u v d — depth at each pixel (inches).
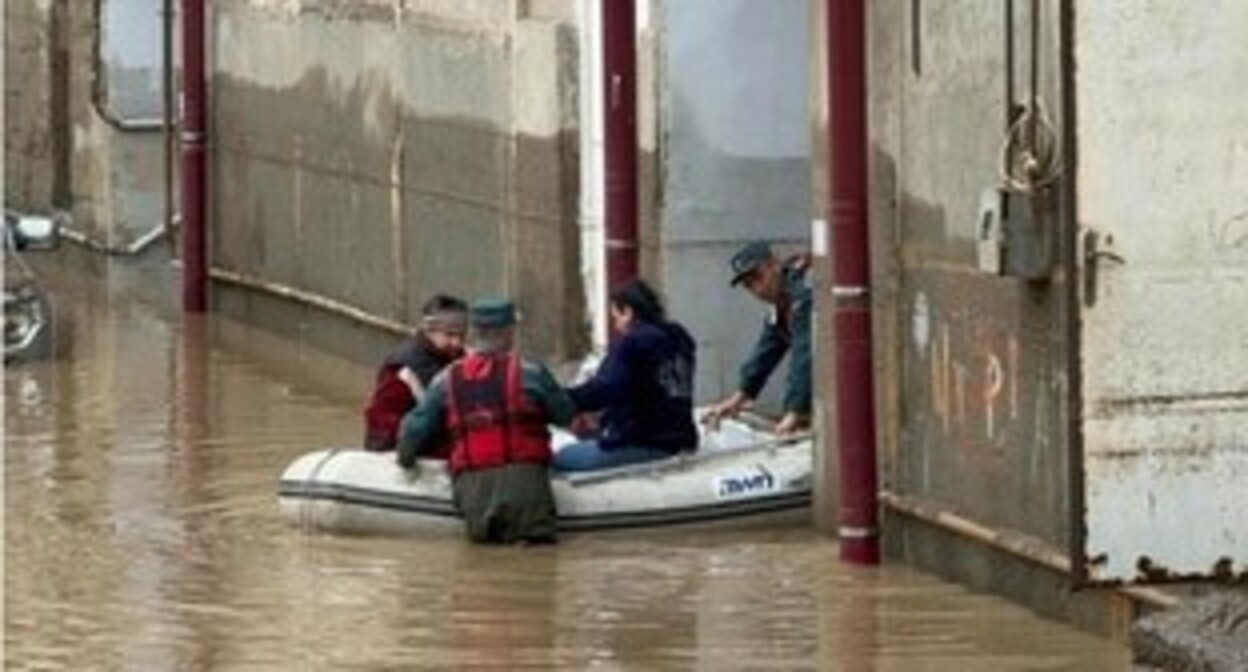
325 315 1590.8
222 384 1445.6
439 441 1020.5
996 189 815.1
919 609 868.0
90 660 821.9
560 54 1259.8
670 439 1024.2
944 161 885.2
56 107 1956.2
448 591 921.5
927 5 890.1
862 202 919.7
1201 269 767.1
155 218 1857.8
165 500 1100.5
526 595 914.1
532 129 1289.4
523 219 1302.9
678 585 922.7
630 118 1143.0
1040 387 831.1
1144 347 766.5
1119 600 810.2
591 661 812.6
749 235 1201.4
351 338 1551.4
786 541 997.2
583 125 1255.5
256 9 1679.4
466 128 1376.7
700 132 1197.1
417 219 1446.9
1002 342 853.8
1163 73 762.8
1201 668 599.5
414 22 1440.7
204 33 1755.7
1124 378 767.1
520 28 1300.4
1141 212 764.6
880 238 928.3
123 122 1855.3
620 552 987.3
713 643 831.7
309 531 1027.3
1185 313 767.1
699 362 1195.9
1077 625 832.3
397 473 1020.5
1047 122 805.2
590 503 1009.5
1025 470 845.8
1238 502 771.4
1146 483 768.9
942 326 894.4
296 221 1631.4
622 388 1017.5
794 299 1048.2
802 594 898.1
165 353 1574.8
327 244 1582.2
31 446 1243.8
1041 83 807.7
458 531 1013.8
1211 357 768.9
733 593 906.1
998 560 875.4
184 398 1393.9
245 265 1713.8
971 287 872.3
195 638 852.0
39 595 917.8
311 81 1595.7
